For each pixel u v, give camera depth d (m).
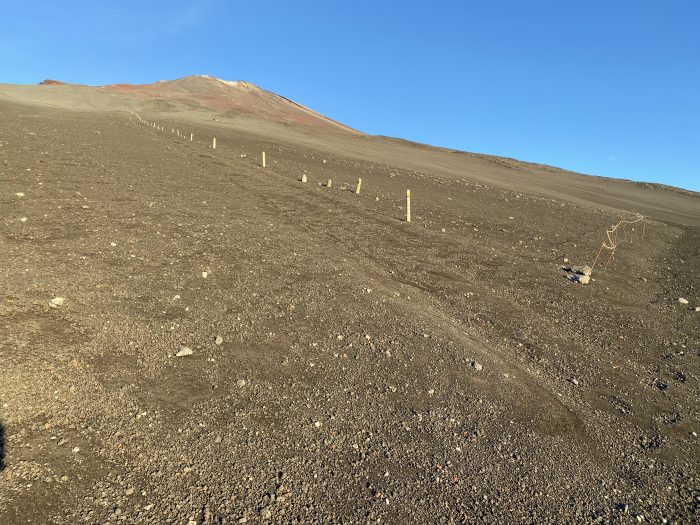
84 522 3.14
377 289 8.61
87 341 5.39
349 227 13.61
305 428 4.49
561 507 3.89
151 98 70.25
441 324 7.45
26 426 3.96
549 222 19.50
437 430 4.72
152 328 5.94
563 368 6.58
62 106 53.88
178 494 3.50
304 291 7.96
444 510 3.70
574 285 10.68
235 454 4.02
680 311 9.71
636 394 6.08
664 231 21.69
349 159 34.59
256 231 11.51
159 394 4.70
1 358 4.73
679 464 4.71
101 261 7.83
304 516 3.46
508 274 10.97
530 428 4.98
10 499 3.22
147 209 11.81
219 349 5.72
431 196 22.80
